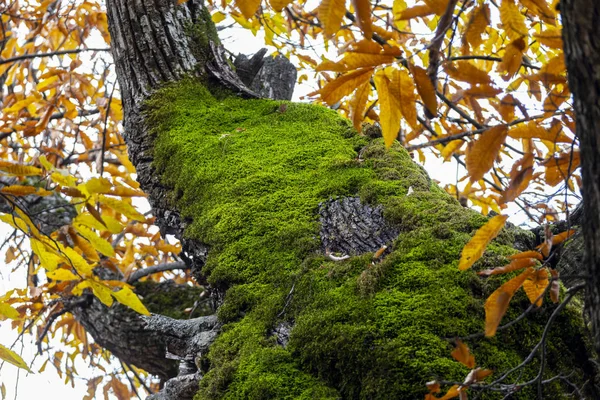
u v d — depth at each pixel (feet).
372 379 15.07
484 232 14.65
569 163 14.79
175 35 21.71
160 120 19.61
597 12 13.66
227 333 16.14
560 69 15.07
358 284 15.67
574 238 16.62
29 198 28.71
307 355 15.47
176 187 18.01
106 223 15.79
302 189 17.13
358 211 16.61
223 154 17.99
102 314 26.96
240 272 16.51
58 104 27.22
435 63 14.71
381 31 14.52
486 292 15.46
